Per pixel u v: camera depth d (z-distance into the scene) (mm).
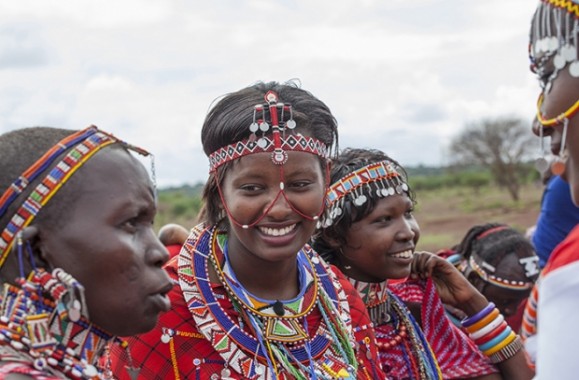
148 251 1797
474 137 38625
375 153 3084
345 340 2537
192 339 2391
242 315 2430
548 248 4883
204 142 2506
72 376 1697
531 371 3143
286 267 2518
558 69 1965
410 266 3064
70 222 1700
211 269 2484
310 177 2408
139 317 1782
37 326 1663
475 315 3162
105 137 1795
